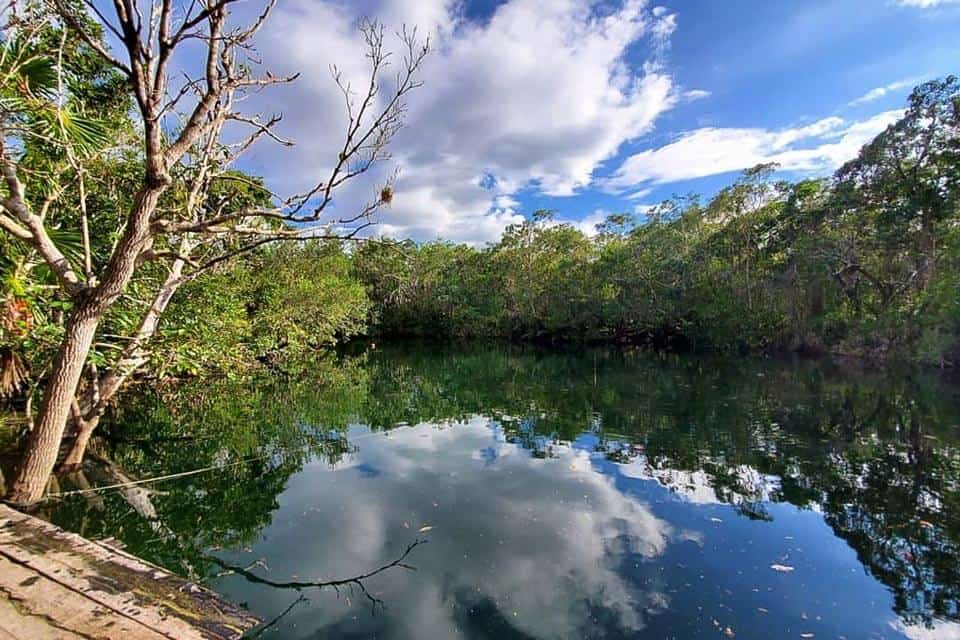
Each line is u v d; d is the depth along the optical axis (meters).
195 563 4.09
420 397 13.02
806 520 5.01
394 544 4.45
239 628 2.74
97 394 5.90
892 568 4.07
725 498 5.63
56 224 6.36
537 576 3.90
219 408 10.98
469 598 3.59
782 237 23.27
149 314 5.86
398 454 7.54
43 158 5.31
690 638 3.17
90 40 3.48
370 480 6.28
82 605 2.74
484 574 3.93
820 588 3.77
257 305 15.88
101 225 7.03
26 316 4.99
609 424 9.63
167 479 6.22
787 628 3.29
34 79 4.94
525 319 34.62
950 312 15.95
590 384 15.18
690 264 26.72
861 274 20.97
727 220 27.00
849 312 21.16
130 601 2.83
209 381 12.87
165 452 7.44
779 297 23.30
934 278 17.44
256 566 4.05
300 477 6.41
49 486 5.33
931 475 6.41
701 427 9.27
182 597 2.95
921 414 10.12
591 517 5.07
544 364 21.33
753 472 6.57
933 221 18.28
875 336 19.17
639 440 8.36
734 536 4.64
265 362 16.80
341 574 3.92
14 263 5.00
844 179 21.34
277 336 15.91
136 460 6.94
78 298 4.32
